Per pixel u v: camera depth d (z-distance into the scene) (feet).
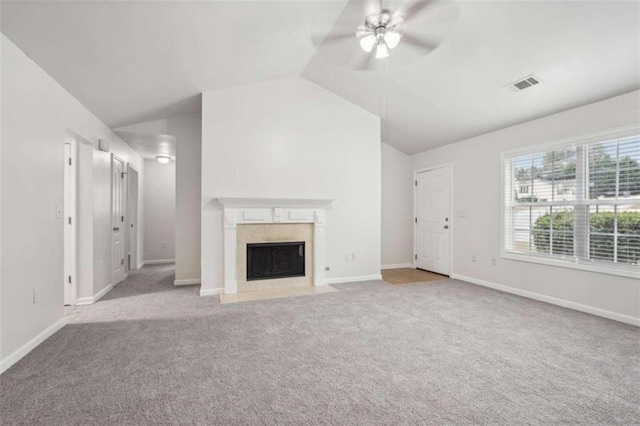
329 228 15.51
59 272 9.43
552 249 12.29
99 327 9.54
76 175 12.09
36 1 6.45
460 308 11.45
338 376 6.70
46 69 8.75
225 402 5.77
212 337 8.77
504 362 7.35
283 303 12.07
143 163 21.48
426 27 9.23
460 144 16.60
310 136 15.03
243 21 8.98
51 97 9.20
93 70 9.46
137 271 18.90
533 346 8.21
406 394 6.05
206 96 13.34
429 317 10.44
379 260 16.53
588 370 6.98
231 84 13.41
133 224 19.48
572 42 8.56
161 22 8.09
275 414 5.44
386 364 7.23
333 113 15.51
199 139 15.81
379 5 8.66
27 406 5.62
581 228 11.39
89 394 5.99
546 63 9.56
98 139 12.95
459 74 11.28
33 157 8.25
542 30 8.44
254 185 14.02
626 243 10.14
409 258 20.47
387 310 11.20
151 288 14.60
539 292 12.67
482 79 11.17
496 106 12.54
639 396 6.00
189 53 10.06
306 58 12.71
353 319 10.25
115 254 15.33
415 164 20.04
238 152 13.78
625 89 9.94
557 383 6.45
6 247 7.15
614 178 10.46
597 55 8.80
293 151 14.71
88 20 7.36
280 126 14.48
